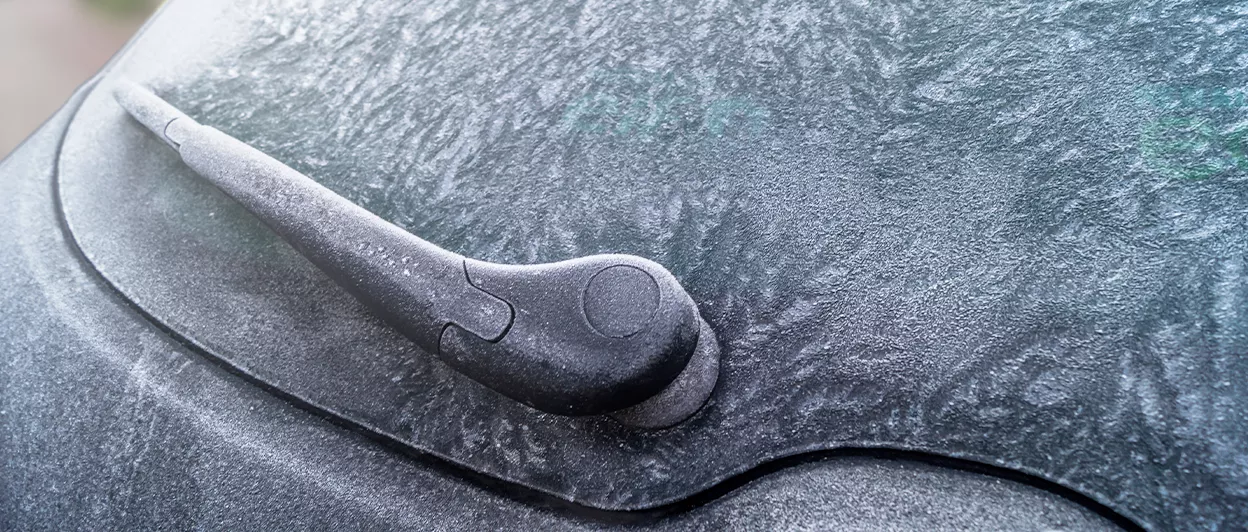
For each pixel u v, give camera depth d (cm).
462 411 46
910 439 42
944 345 43
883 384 43
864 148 47
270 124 53
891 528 41
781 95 49
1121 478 40
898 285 44
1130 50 46
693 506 43
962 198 45
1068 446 41
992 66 47
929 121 47
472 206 49
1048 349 42
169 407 47
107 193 53
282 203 47
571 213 48
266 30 57
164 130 52
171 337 49
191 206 52
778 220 46
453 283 45
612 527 43
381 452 46
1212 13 46
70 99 60
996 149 45
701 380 44
